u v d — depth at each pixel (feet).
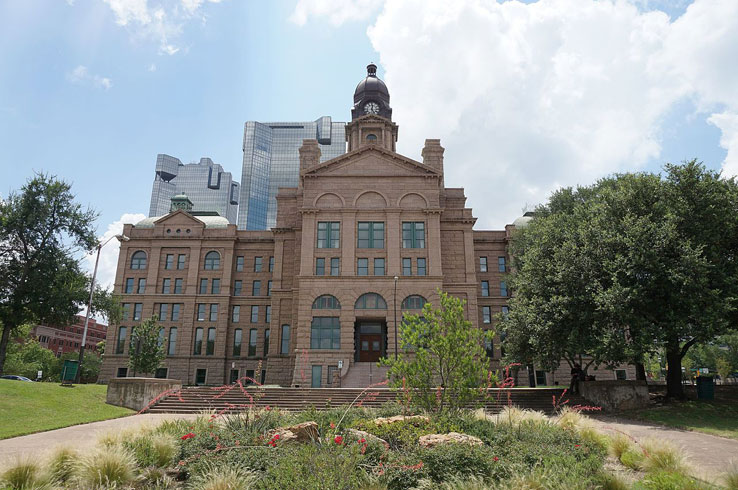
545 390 121.49
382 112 257.14
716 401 96.73
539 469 35.60
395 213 177.06
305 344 163.32
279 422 52.29
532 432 50.42
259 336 219.00
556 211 160.97
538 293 119.55
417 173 180.96
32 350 305.32
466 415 56.18
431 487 33.06
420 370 57.62
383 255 173.78
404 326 60.54
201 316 219.61
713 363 292.20
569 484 33.09
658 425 82.84
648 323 94.32
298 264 187.93
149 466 40.14
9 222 138.31
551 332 110.42
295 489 30.22
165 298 220.64
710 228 95.35
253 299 222.69
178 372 212.02
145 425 52.37
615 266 98.07
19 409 80.89
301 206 193.98
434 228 175.63
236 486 31.96
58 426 72.43
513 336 128.06
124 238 135.13
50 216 144.66
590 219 118.52
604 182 136.56
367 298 168.14
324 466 32.63
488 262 216.54
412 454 38.17
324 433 44.70
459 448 37.91
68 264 146.92
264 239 230.48
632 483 36.24
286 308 192.75
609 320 100.94
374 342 175.11
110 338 215.51
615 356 96.78
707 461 50.08
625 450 46.88
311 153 203.51
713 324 89.66
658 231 93.81
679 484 35.19
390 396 110.42
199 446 42.70
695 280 89.40
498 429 51.98
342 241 174.09
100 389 113.09
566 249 111.86
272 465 35.53
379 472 34.45
